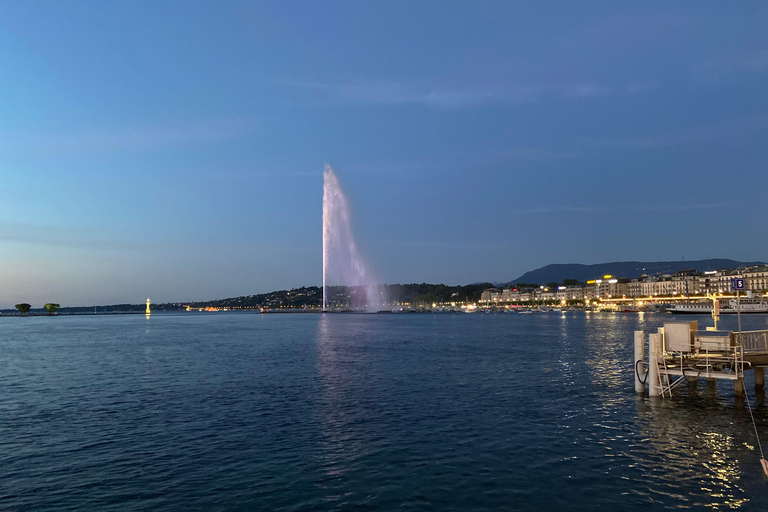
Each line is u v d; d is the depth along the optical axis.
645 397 38.59
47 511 18.95
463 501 19.66
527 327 169.50
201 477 22.25
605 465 23.48
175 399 39.66
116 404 37.97
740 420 31.31
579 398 38.78
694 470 22.75
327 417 33.06
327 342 102.50
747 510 18.69
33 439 28.38
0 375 55.34
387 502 19.59
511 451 25.59
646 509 18.88
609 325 177.12
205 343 103.12
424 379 49.06
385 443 27.05
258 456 25.00
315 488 20.95
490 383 46.50
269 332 149.62
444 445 26.66
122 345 100.25
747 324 163.38
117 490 20.88
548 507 19.09
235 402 38.16
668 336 37.22
